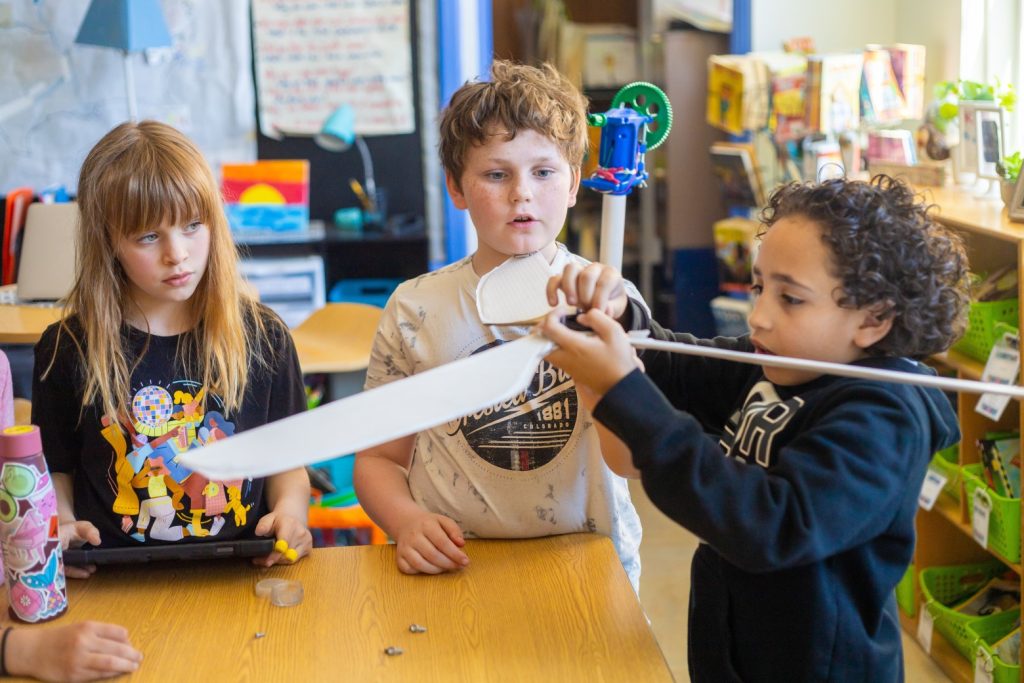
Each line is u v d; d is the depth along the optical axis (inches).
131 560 51.6
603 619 47.6
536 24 189.5
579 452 56.2
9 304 123.0
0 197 155.8
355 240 156.8
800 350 43.3
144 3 150.4
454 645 45.7
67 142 164.9
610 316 45.4
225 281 56.9
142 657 45.3
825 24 148.5
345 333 116.6
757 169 146.1
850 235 41.8
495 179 54.4
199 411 56.3
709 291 170.1
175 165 54.1
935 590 106.6
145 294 56.4
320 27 167.0
